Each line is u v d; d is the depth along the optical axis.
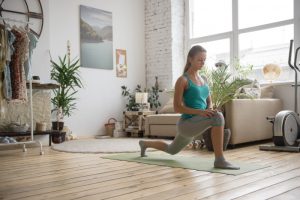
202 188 2.11
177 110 2.79
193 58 2.85
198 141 4.46
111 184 2.28
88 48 6.27
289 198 1.85
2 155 3.94
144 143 3.47
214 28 6.63
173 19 6.78
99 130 6.39
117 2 6.76
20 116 4.93
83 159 3.49
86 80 6.22
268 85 5.38
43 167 3.05
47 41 5.32
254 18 5.95
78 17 6.17
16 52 3.74
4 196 2.02
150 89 7.08
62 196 1.98
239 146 4.44
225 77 4.46
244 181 2.29
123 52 6.82
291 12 5.50
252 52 5.95
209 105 3.06
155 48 7.02
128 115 6.42
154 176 2.53
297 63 5.25
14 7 5.06
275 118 3.99
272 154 3.65
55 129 5.29
